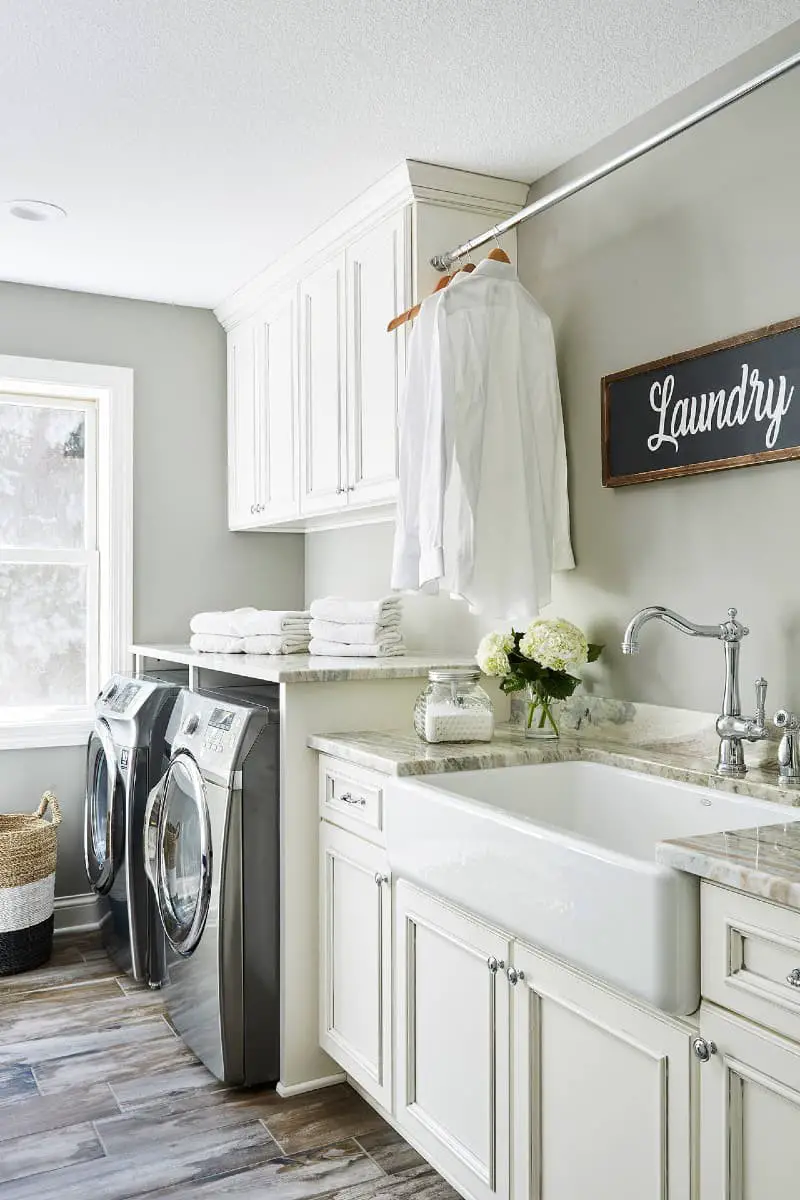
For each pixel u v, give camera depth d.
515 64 2.06
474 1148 1.79
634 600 2.31
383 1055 2.12
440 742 2.29
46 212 2.87
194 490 3.84
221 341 3.89
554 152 2.48
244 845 2.40
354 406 2.85
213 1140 2.20
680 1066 1.34
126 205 2.82
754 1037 1.23
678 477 2.16
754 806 1.78
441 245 2.60
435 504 2.23
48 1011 2.89
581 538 2.48
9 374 3.50
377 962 2.14
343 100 2.22
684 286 2.17
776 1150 1.21
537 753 2.19
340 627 2.88
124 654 3.69
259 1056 2.42
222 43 1.99
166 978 2.76
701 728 2.10
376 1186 2.03
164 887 2.72
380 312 2.71
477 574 2.31
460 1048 1.84
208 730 2.54
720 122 2.07
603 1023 1.48
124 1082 2.46
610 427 2.35
